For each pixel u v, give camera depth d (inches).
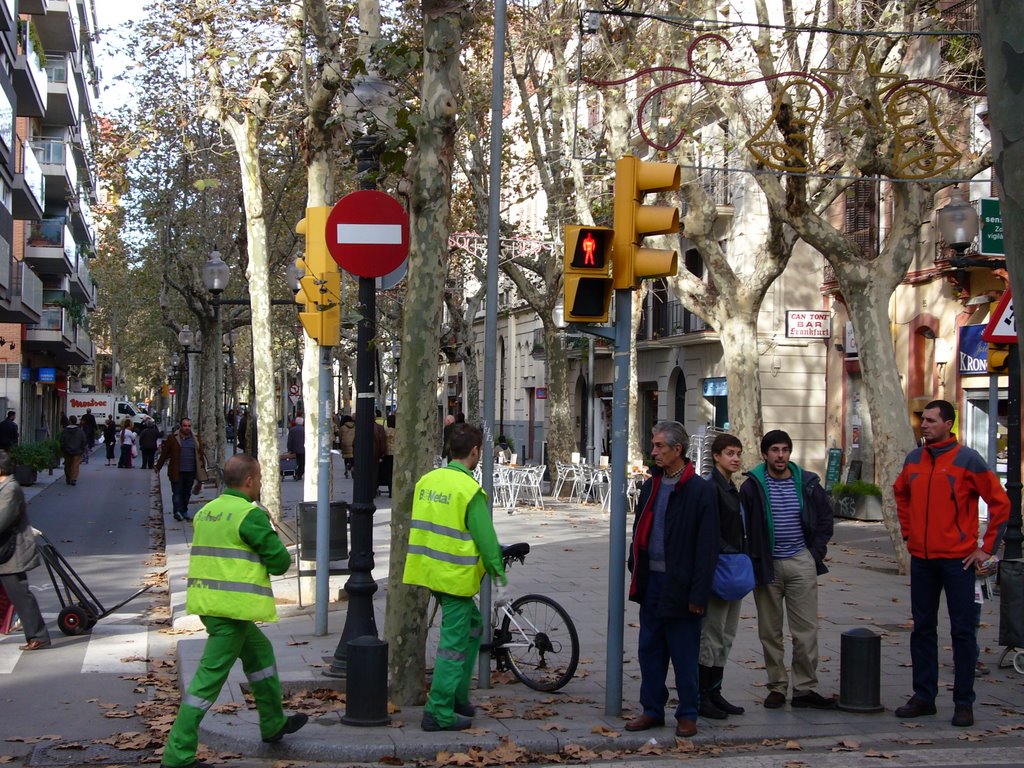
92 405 2935.5
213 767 273.0
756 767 273.9
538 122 1128.2
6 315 1510.8
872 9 669.3
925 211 618.2
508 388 2144.4
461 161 1049.5
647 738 296.7
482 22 798.5
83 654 434.0
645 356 1581.0
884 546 778.8
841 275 621.9
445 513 296.8
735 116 699.4
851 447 1163.9
